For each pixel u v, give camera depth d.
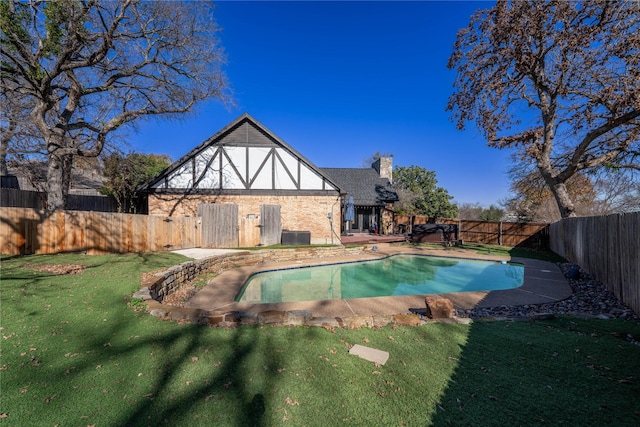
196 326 3.98
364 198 21.44
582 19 10.24
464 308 5.78
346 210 19.00
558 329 4.25
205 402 2.45
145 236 9.84
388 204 22.50
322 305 5.88
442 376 2.96
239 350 3.38
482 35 12.16
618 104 9.45
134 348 3.30
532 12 10.55
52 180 9.91
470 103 13.52
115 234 8.98
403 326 4.31
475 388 2.76
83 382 2.64
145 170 17.61
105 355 3.12
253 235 13.02
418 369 3.10
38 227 7.75
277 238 13.58
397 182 34.09
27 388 2.51
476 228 18.64
